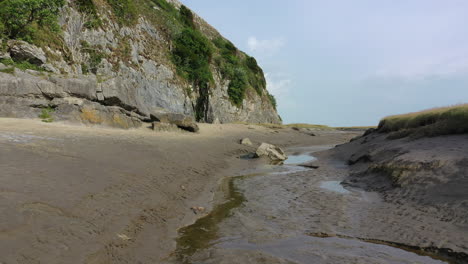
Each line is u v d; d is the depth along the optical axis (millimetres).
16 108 13141
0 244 2734
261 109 62625
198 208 5812
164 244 3957
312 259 3326
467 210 4375
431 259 3344
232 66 57156
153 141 13164
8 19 17828
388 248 3693
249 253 3531
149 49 36562
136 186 6016
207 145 16469
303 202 6148
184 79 40781
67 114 14406
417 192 5719
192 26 58844
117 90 18406
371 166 8758
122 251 3492
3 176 4430
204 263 3303
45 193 4184
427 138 9594
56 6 21438
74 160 6477
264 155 15320
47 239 3105
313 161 14102
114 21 32375
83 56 25828
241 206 6027
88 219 3895
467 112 8945
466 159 6027
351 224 4625
